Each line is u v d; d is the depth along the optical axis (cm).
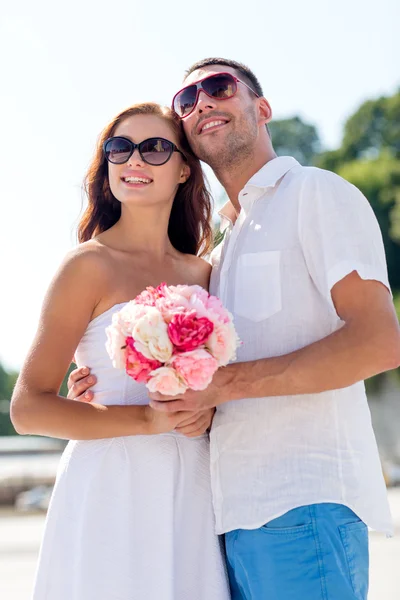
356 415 312
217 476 314
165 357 272
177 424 308
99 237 344
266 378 294
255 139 362
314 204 314
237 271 327
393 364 292
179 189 385
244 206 340
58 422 303
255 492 303
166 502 308
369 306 296
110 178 357
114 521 304
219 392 296
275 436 305
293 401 305
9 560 1131
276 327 315
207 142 361
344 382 291
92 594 296
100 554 300
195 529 313
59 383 313
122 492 306
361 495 303
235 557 310
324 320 314
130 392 320
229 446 311
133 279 337
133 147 349
